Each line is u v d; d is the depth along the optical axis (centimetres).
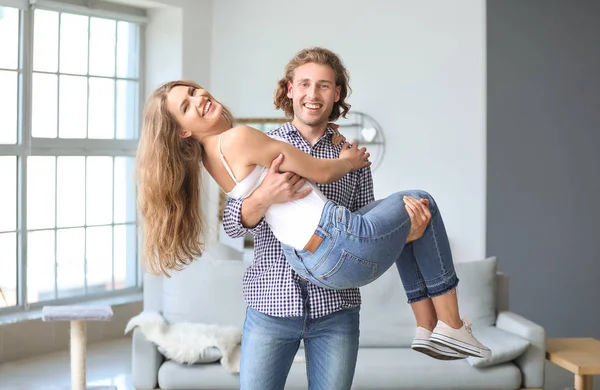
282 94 277
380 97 662
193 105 248
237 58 693
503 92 648
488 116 647
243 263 470
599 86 651
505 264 655
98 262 645
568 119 654
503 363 430
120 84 661
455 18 646
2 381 502
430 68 651
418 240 255
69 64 616
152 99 251
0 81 567
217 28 697
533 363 430
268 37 685
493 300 473
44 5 579
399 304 466
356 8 665
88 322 610
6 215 575
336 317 262
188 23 669
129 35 666
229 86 697
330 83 261
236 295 462
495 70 646
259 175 246
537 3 646
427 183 656
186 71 669
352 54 668
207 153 252
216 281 463
